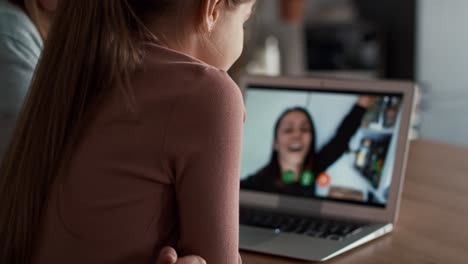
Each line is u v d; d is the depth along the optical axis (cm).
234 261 73
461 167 145
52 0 117
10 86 111
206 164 71
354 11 396
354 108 118
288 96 124
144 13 77
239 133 73
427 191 128
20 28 113
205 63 79
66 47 75
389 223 109
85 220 74
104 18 74
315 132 120
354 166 115
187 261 69
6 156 80
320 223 111
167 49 76
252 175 123
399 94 115
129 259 73
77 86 75
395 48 373
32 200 77
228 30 80
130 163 72
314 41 382
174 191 74
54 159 76
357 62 375
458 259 93
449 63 346
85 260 74
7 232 79
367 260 94
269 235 105
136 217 73
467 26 335
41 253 77
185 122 71
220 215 71
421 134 356
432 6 350
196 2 76
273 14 429
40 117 76
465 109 343
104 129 74
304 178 118
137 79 73
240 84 129
